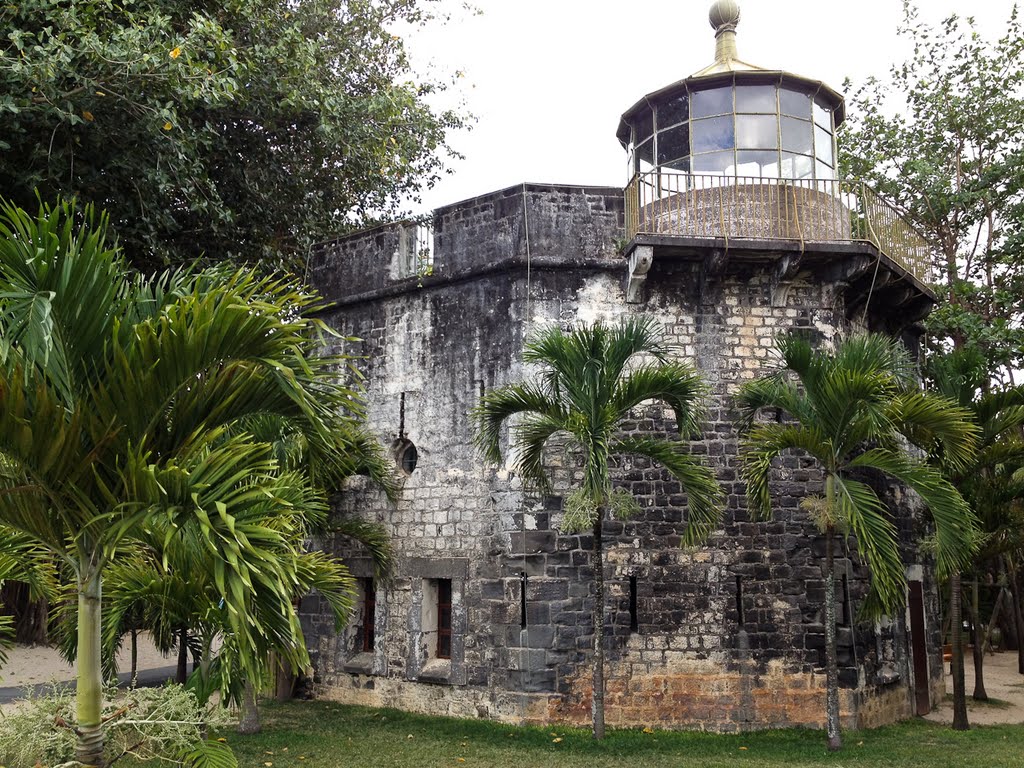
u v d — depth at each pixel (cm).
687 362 1305
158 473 507
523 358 1222
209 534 485
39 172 1198
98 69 1158
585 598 1246
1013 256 2003
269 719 1293
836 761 1030
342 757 1042
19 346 536
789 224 1281
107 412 531
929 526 1569
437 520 1377
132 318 564
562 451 1291
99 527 547
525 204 1347
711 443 1286
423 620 1372
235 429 783
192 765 642
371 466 1347
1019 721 1426
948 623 2348
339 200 1988
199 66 1212
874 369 1085
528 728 1191
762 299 1331
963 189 2023
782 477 1283
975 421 1312
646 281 1328
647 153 1429
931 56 2142
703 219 1266
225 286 573
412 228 1505
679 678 1223
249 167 1641
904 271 1371
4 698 1400
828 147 1416
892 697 1352
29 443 502
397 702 1370
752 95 1356
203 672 805
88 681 551
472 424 1359
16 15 1141
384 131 1861
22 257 515
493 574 1293
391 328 1488
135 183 1312
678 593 1246
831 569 1113
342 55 1884
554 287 1338
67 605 828
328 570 793
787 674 1227
